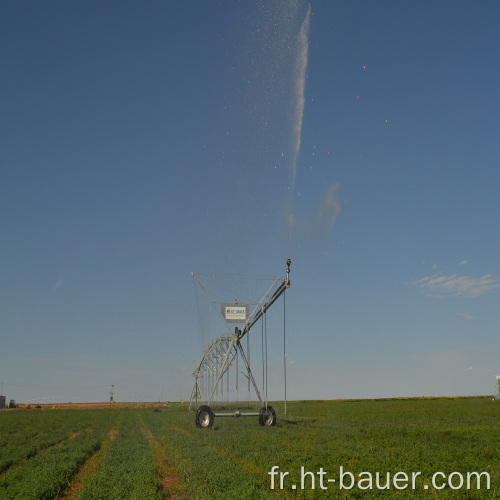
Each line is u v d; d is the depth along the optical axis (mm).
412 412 62969
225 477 17000
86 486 16766
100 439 34531
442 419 50938
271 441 28094
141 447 28188
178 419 52594
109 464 21750
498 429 37000
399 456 22297
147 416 65062
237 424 42031
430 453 23203
